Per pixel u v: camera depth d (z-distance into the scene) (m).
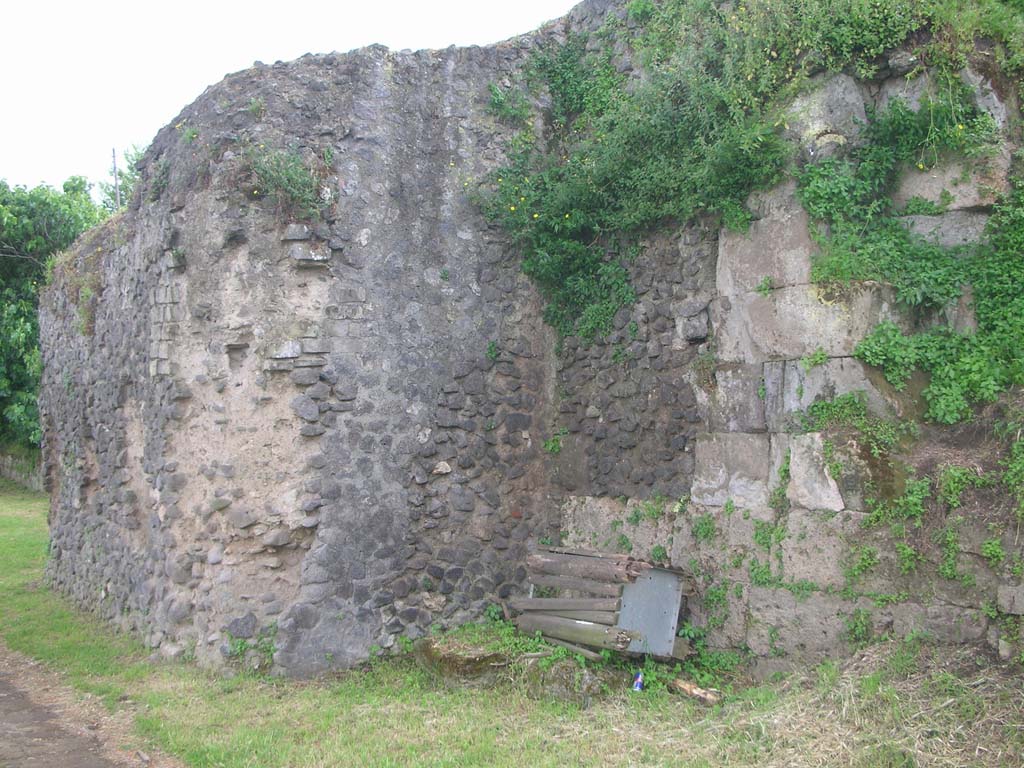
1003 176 5.95
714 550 6.62
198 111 7.96
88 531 10.16
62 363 11.46
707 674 6.39
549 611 7.32
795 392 6.17
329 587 7.27
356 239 7.62
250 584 7.19
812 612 5.90
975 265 5.91
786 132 6.36
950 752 4.45
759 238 6.46
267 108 7.56
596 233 8.00
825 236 6.14
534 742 5.51
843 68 6.36
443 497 7.93
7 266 21.75
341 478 7.40
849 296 5.96
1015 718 4.50
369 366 7.61
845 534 5.76
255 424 7.30
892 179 6.28
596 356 8.07
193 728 6.00
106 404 9.70
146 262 8.38
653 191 7.36
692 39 7.25
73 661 7.88
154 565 8.00
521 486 8.30
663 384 7.36
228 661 7.11
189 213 7.70
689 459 7.10
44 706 6.80
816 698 5.25
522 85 8.55
